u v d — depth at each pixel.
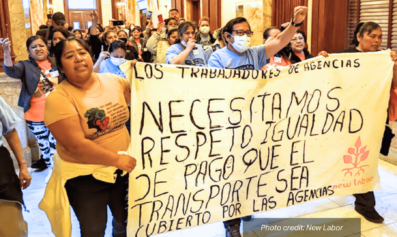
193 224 2.97
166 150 2.78
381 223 3.58
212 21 9.73
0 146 2.72
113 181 2.54
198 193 2.93
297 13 3.23
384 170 4.82
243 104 2.94
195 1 12.11
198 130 2.84
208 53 4.91
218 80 2.83
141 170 2.73
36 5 13.33
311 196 3.32
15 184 2.79
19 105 4.78
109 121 2.49
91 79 2.50
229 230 3.21
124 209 2.76
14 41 5.44
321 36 6.14
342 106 3.24
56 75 4.79
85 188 2.53
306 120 3.16
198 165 2.89
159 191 2.81
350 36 6.14
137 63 2.61
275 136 3.09
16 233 2.87
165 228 2.89
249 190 3.10
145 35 9.42
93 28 6.56
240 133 2.97
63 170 2.50
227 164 2.98
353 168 3.39
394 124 4.99
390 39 5.37
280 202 3.23
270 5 6.65
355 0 5.96
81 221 2.55
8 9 5.33
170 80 2.71
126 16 24.56
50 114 2.37
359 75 3.23
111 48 4.86
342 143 3.31
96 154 2.38
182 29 4.53
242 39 3.17
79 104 2.41
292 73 3.05
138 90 2.64
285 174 3.20
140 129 2.68
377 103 3.32
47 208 2.57
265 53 3.39
